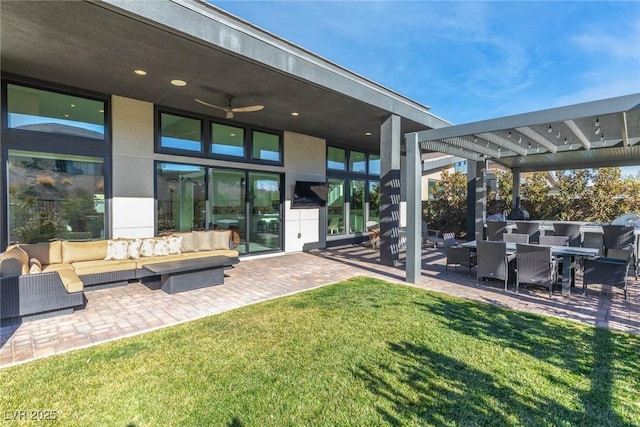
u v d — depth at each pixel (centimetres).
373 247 1112
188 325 418
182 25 419
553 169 1105
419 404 258
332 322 427
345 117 823
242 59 500
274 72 549
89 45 454
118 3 363
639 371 304
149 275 616
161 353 342
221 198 850
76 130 625
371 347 355
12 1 350
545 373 302
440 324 419
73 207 627
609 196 1073
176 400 264
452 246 734
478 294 557
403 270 759
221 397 268
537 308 483
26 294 421
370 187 1323
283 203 995
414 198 630
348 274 716
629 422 237
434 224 1460
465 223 1351
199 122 800
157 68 532
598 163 1013
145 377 297
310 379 294
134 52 475
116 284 597
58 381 289
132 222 691
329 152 1152
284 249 1001
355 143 1191
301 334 389
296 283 637
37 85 576
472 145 821
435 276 692
